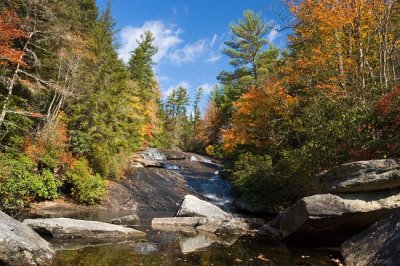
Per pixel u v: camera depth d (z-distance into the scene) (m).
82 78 21.58
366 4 14.48
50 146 17.83
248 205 18.72
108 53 26.47
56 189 17.53
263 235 11.29
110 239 9.36
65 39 20.00
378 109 11.23
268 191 17.38
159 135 47.38
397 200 8.38
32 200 16.11
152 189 22.00
